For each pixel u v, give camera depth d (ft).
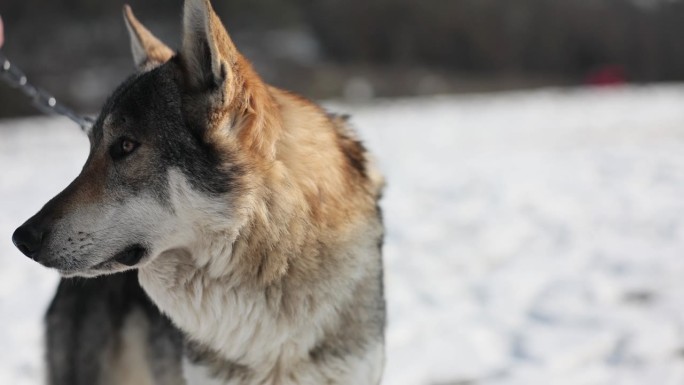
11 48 99.19
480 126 54.75
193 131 9.24
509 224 23.22
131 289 11.73
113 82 93.40
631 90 92.02
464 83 107.86
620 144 42.01
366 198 10.34
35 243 9.09
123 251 9.39
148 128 9.37
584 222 22.91
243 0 118.83
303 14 122.11
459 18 117.39
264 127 9.42
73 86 91.56
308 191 9.53
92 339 12.00
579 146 42.32
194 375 10.02
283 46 114.93
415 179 32.12
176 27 108.58
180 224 9.30
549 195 27.09
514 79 113.09
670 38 121.39
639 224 22.11
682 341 14.10
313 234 9.50
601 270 18.26
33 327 16.65
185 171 9.20
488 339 15.01
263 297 9.46
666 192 26.22
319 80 101.91
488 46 117.60
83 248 9.22
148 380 11.91
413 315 16.38
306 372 9.71
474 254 20.48
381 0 116.16
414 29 117.50
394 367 14.03
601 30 120.16
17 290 19.19
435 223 23.85
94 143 9.75
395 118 61.87
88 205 9.27
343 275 9.70
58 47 100.94
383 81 103.71
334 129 10.53
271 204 9.32
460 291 17.72
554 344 14.44
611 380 12.93
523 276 18.35
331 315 9.66
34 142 50.67
